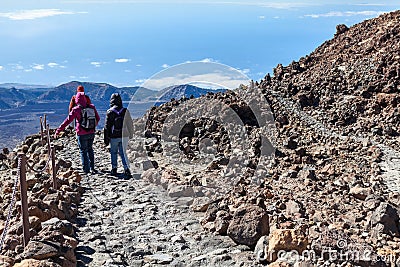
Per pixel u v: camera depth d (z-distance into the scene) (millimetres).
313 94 25359
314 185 12312
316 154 16703
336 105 23859
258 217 7918
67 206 9742
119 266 7301
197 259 7473
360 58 27953
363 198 11430
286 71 29750
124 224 9445
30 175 12578
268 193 10781
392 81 24250
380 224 8484
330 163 15977
